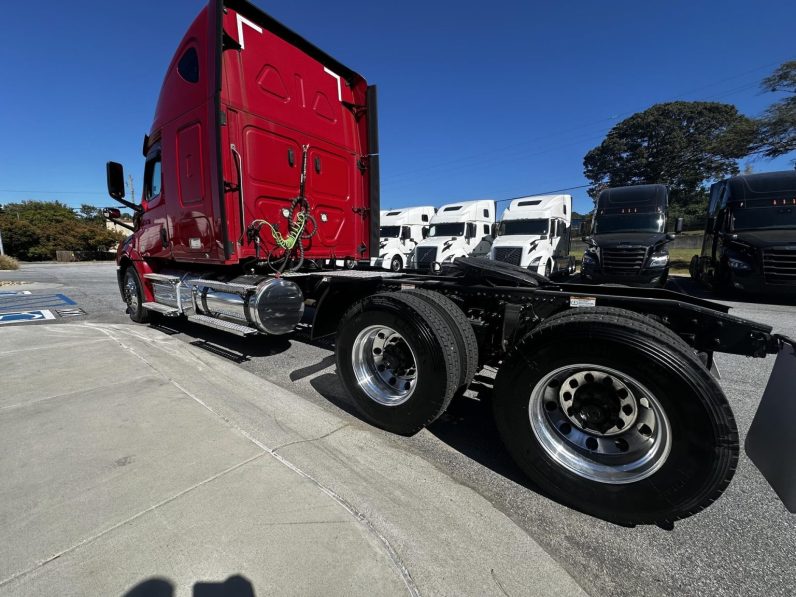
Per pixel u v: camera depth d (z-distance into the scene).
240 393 3.26
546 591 1.47
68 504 1.79
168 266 5.62
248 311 3.77
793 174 8.84
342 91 5.16
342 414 3.04
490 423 3.02
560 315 2.34
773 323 6.45
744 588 1.56
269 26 4.12
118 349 4.34
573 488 2.01
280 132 4.28
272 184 4.23
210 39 3.62
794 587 1.56
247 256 3.96
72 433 2.46
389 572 1.48
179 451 2.28
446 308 2.70
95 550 1.52
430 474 2.23
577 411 2.12
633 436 2.00
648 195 10.52
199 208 4.11
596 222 10.98
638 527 1.92
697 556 1.73
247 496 1.88
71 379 3.41
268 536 1.62
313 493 1.94
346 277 3.70
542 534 1.86
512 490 2.20
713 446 1.71
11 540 1.56
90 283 13.39
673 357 1.79
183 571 1.43
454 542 1.70
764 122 14.62
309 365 4.18
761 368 4.38
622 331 1.90
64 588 1.35
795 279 7.89
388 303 2.68
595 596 1.52
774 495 2.18
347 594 1.38
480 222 17.53
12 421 2.61
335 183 5.06
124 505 1.79
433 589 1.44
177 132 4.29
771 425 1.89
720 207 9.84
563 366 2.04
